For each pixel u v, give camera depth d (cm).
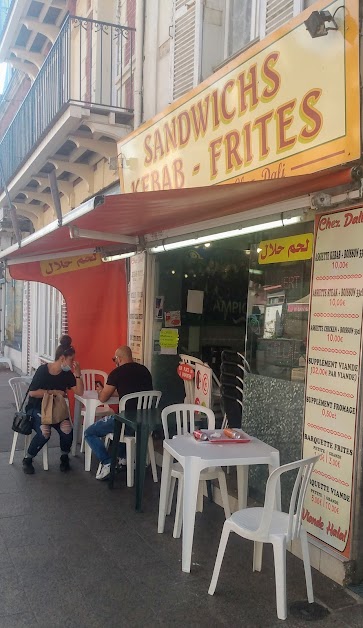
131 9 748
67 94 746
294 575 359
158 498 495
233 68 432
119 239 613
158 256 673
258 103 408
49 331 1197
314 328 380
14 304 1566
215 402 598
